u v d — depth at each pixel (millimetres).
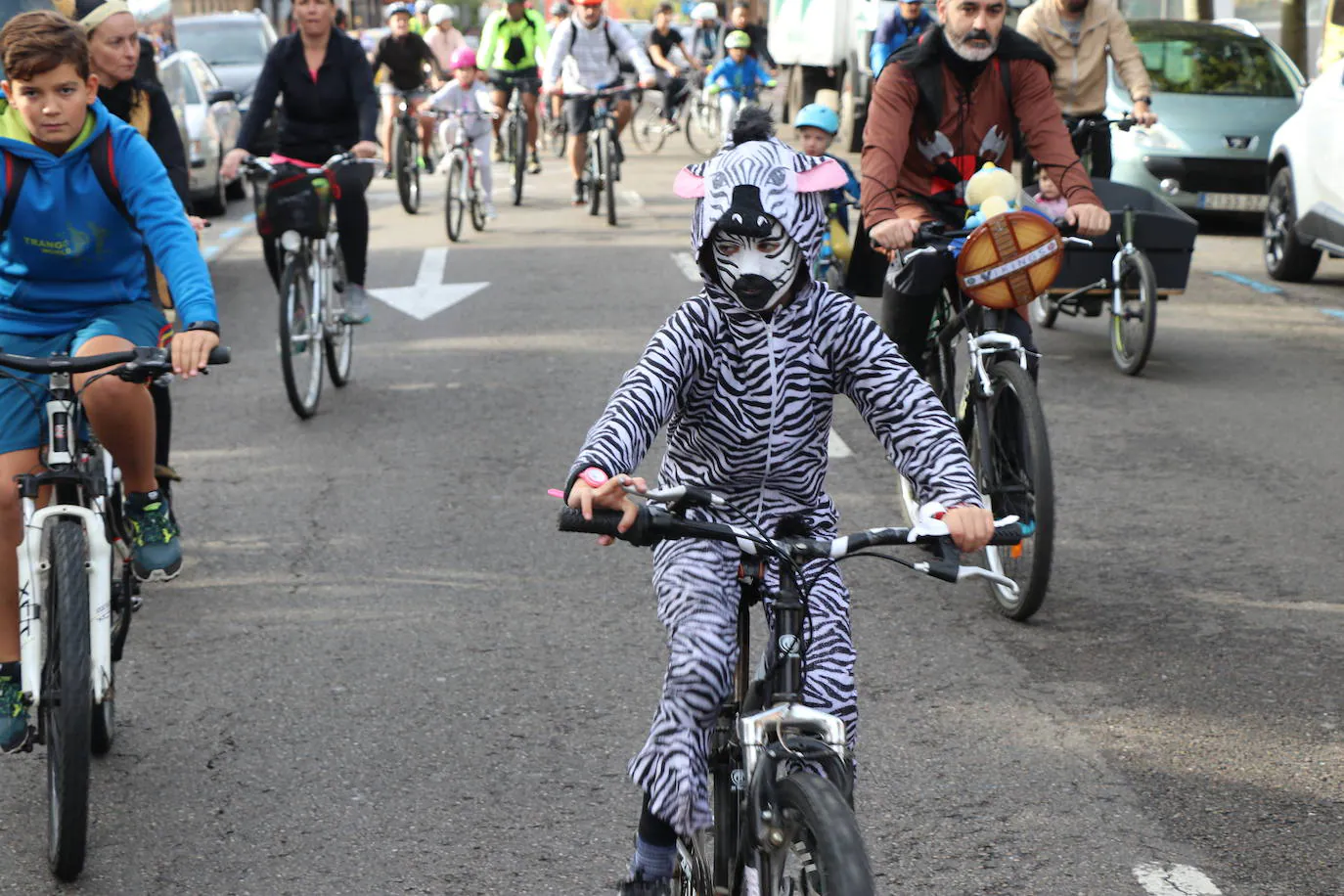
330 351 17906
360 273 18250
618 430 5684
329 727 9344
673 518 5391
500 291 24375
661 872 6320
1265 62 31359
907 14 32906
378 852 7859
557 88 33531
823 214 5949
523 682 9961
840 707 5848
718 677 5855
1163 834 7941
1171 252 18844
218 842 7984
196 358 7598
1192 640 10625
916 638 10719
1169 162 29422
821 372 6133
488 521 13336
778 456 6227
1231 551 12484
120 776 8734
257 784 8617
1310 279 25484
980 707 9547
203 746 9102
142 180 8320
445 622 11016
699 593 5996
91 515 7812
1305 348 20391
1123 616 11094
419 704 9641
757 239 5801
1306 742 9023
